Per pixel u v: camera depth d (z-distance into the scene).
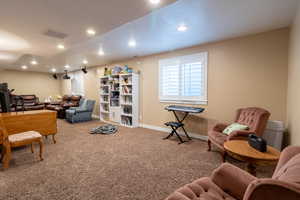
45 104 8.02
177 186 1.99
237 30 2.93
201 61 3.81
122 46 3.95
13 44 3.31
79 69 7.98
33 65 6.86
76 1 1.74
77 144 3.52
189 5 2.06
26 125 3.21
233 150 1.83
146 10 1.93
